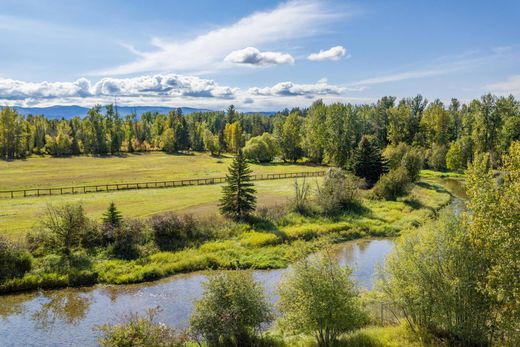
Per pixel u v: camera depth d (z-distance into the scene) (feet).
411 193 164.45
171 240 102.63
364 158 187.62
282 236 110.42
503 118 261.44
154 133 465.88
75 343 59.52
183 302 74.23
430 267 49.73
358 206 146.72
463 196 180.04
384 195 164.96
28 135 371.76
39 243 89.30
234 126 390.83
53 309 71.31
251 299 51.34
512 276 39.40
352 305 50.49
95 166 291.58
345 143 276.41
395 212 141.79
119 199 152.76
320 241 63.16
